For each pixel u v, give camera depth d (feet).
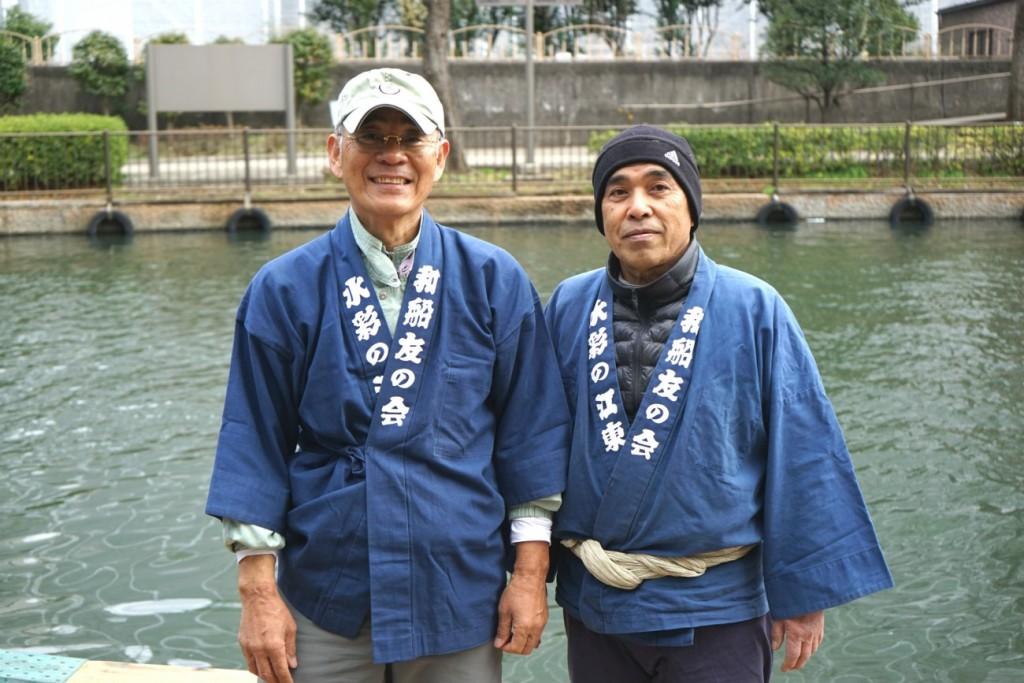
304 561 7.67
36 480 18.37
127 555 15.55
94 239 44.88
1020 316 28.71
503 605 7.95
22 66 71.97
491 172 54.60
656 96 77.05
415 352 7.68
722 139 51.24
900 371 23.91
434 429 7.68
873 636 13.20
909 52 78.43
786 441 7.77
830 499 7.71
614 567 7.77
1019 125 50.57
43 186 48.75
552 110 76.79
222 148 70.79
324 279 7.82
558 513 8.18
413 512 7.57
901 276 34.35
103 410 22.03
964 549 15.39
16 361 25.64
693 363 7.83
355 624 7.64
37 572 15.02
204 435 20.52
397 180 7.63
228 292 33.35
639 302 8.08
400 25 80.43
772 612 7.76
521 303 8.03
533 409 8.09
